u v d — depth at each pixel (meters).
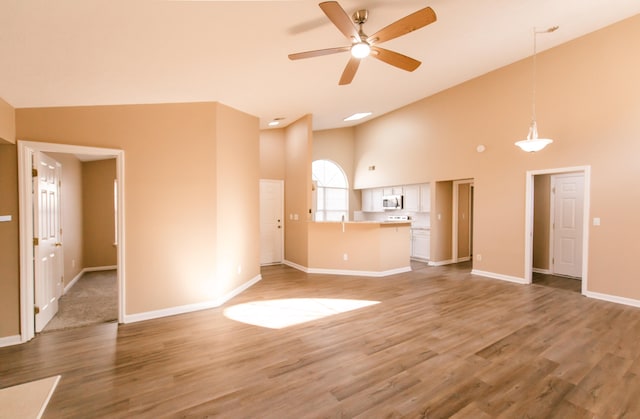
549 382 2.18
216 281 3.92
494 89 5.21
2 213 2.88
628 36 3.75
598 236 4.07
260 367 2.42
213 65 3.02
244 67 3.21
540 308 3.73
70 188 5.13
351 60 2.87
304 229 5.99
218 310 3.77
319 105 5.35
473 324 3.24
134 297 3.42
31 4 1.76
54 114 3.05
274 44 2.85
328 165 8.55
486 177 5.38
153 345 2.82
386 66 3.96
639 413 1.85
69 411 1.92
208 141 3.88
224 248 4.14
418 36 3.44
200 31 2.39
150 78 2.99
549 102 4.51
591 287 4.15
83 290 4.70
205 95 3.71
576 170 4.26
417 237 7.37
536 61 4.63
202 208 3.82
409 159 6.87
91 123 3.21
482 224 5.48
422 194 7.08
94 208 6.09
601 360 2.48
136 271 3.43
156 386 2.18
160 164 3.55
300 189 6.11
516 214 4.98
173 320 3.45
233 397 2.05
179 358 2.58
